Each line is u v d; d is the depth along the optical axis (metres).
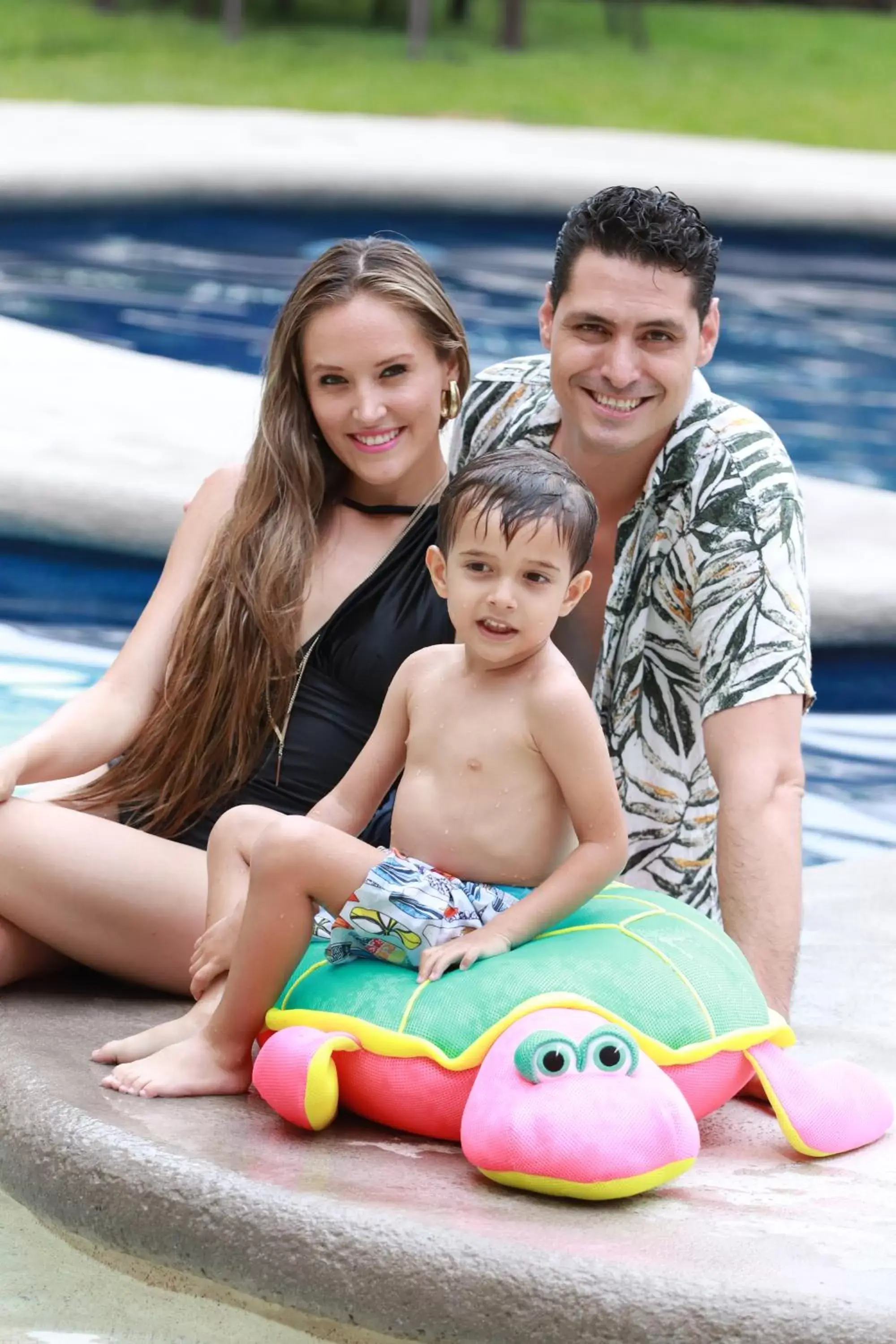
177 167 12.02
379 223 12.43
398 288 3.16
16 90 16.47
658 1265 2.12
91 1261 2.44
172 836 3.29
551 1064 2.32
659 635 3.36
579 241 3.16
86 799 3.31
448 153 13.28
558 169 12.57
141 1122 2.50
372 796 2.79
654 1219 2.27
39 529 6.27
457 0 21.17
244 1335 2.27
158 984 3.12
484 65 19.03
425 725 2.69
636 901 2.70
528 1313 2.10
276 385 3.28
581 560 2.62
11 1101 2.58
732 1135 2.64
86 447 6.71
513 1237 2.18
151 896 3.03
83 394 7.49
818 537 6.23
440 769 2.66
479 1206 2.28
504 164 12.70
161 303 11.06
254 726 3.24
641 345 3.14
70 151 12.43
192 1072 2.64
